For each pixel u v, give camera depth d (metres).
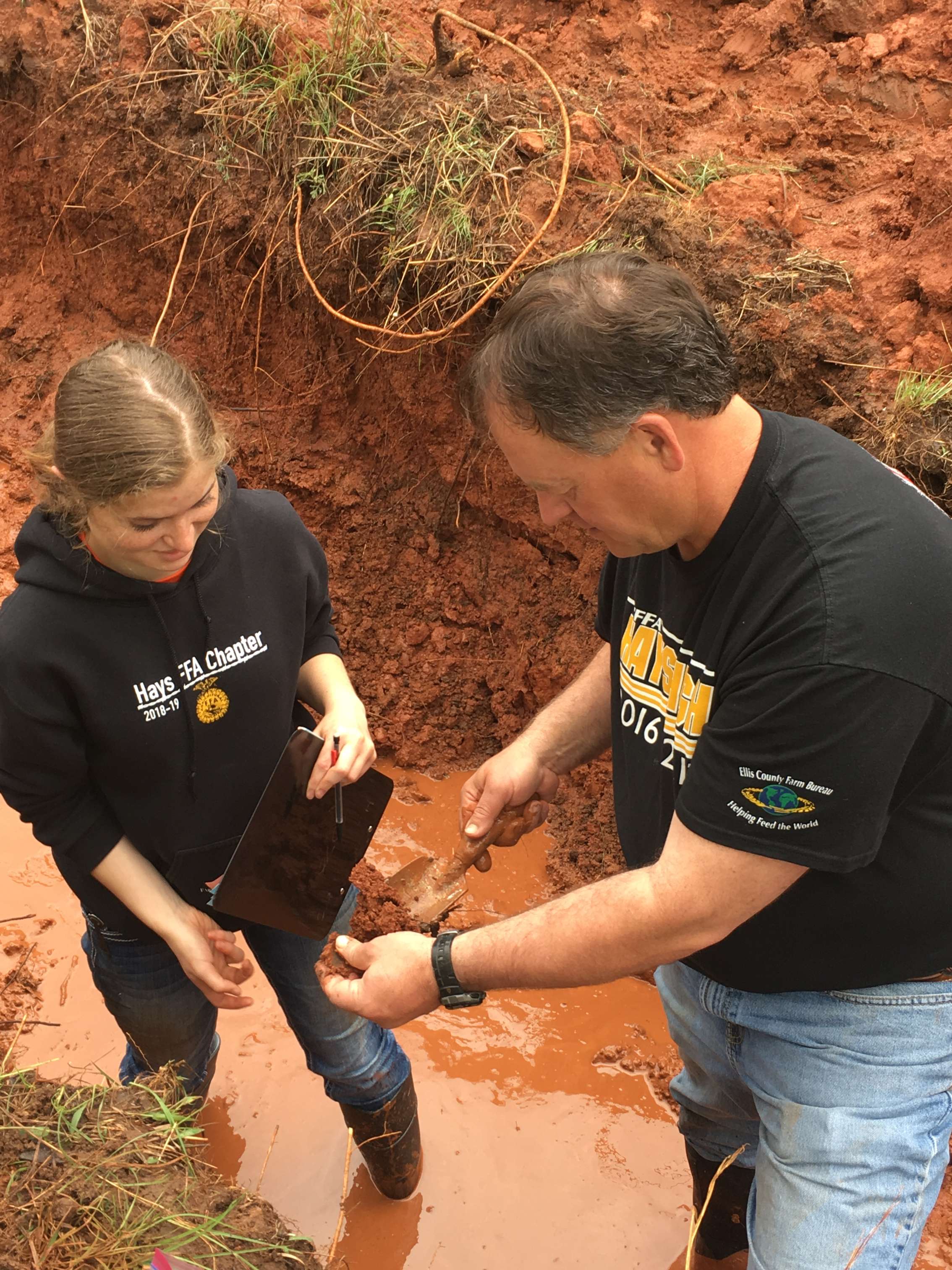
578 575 3.60
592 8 4.21
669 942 1.62
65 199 4.63
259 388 4.20
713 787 1.55
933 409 3.02
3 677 1.77
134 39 4.40
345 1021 2.32
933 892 1.67
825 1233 1.76
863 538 1.46
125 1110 1.96
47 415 4.71
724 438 1.54
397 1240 2.61
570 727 2.21
